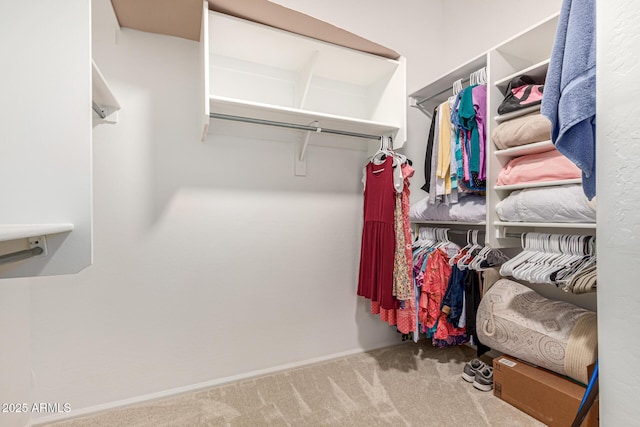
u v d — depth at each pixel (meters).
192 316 1.68
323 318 2.02
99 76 1.12
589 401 0.95
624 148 0.49
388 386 1.70
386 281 1.76
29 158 0.72
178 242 1.64
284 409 1.51
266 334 1.86
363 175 2.11
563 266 1.30
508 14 1.90
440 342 1.96
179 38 1.62
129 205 1.54
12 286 1.24
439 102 2.22
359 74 1.93
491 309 1.68
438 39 2.35
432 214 1.95
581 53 0.77
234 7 1.34
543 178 1.34
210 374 1.72
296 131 1.90
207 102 1.33
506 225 1.50
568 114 0.78
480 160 1.56
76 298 1.46
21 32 0.72
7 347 1.20
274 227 1.87
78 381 1.47
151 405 1.54
